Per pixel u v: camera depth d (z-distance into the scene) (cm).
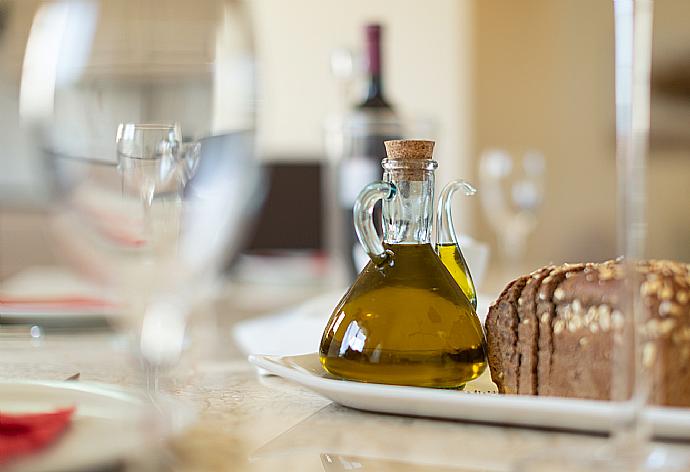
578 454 92
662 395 98
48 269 313
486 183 286
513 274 257
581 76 525
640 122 92
